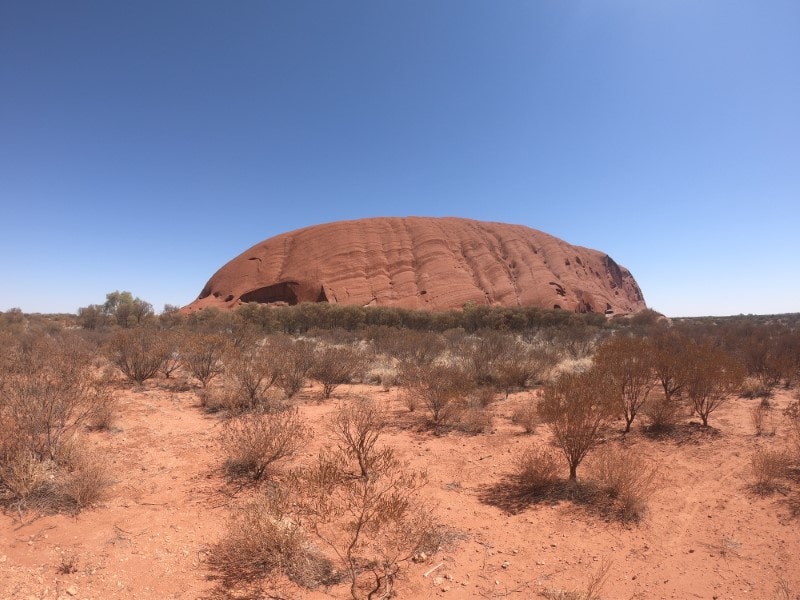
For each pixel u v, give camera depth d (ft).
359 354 52.21
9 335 54.80
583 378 25.08
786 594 12.28
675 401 33.22
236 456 21.17
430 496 18.75
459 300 256.93
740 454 24.08
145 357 40.81
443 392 30.19
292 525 13.89
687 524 16.66
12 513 15.56
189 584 12.30
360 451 21.47
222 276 305.73
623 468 19.02
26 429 18.78
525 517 17.16
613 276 384.88
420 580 12.83
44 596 11.26
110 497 17.48
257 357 41.04
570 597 11.87
